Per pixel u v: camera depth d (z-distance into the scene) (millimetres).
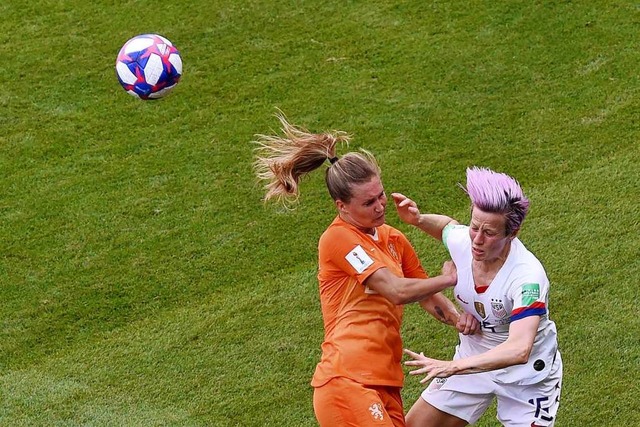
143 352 23266
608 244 25188
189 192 28469
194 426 21047
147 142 30594
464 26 34406
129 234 27094
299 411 21312
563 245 25312
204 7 36375
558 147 28891
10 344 23766
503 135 29594
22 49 34969
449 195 27469
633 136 29000
